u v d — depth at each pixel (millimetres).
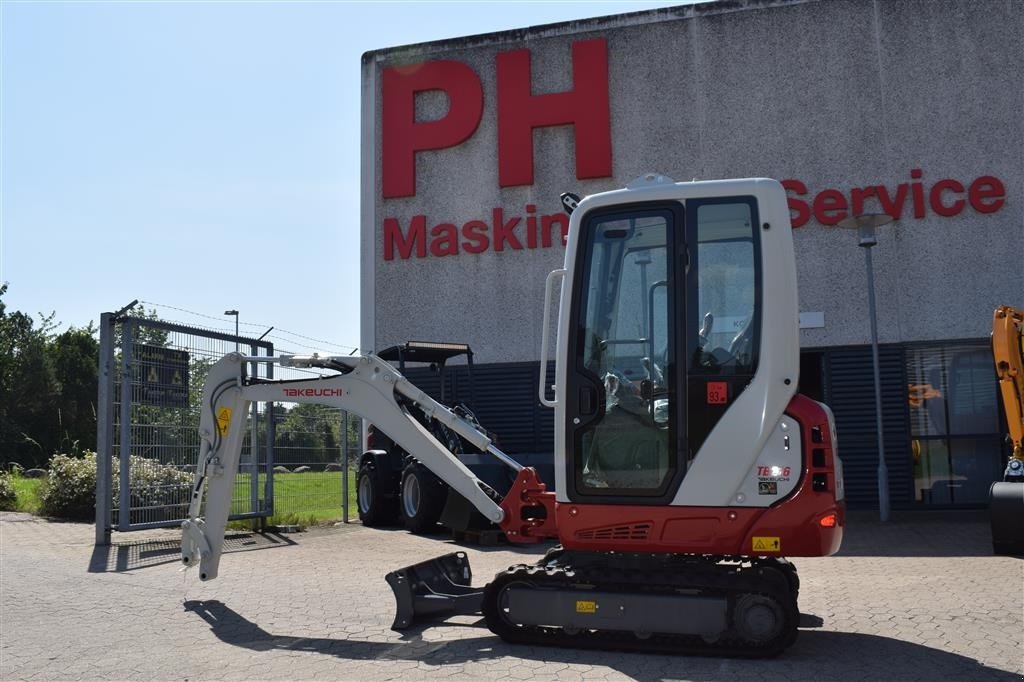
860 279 14742
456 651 6109
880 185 14789
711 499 5902
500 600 6305
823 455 5824
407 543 11859
